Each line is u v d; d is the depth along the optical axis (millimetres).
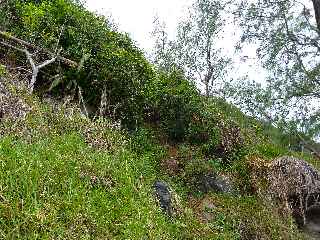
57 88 13656
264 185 14344
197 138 14984
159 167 13406
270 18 17578
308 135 17969
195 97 15250
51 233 7414
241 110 18109
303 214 14555
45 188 8266
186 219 10875
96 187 9312
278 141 18812
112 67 13805
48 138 10125
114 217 8719
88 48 14172
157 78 15250
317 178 15172
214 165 14195
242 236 12062
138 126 14289
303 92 17109
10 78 11930
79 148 10195
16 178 8148
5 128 9766
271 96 17344
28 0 15711
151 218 9391
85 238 7711
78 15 14953
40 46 13797
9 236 7066
